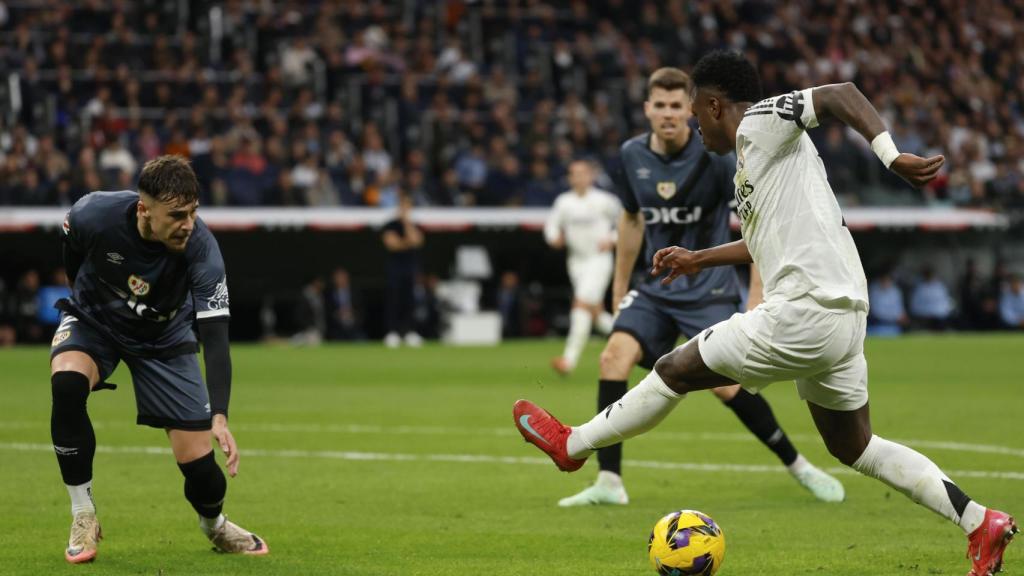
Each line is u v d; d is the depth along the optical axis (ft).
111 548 27.12
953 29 163.94
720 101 24.09
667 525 23.17
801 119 22.35
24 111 110.93
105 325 25.26
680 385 24.18
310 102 119.34
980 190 132.26
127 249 24.41
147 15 125.59
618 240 35.45
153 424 25.53
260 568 25.12
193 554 26.48
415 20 135.33
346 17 130.52
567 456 25.20
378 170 114.01
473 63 131.54
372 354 92.27
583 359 87.40
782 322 22.88
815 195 23.00
